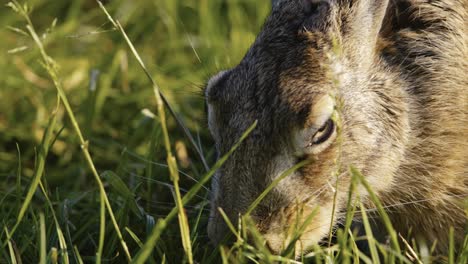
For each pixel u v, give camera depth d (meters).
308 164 12.96
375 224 14.65
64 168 18.03
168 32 21.84
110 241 13.84
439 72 14.00
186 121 18.67
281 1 13.88
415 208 14.33
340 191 13.40
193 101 19.33
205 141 18.19
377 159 13.65
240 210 12.84
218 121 13.41
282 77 13.06
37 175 12.99
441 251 14.57
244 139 12.96
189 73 20.08
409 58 14.06
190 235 14.55
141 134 18.52
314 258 13.77
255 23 21.81
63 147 18.45
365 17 13.68
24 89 19.98
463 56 14.10
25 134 18.92
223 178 13.07
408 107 13.94
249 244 12.78
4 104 19.81
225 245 12.84
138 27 21.80
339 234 12.16
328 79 13.08
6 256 13.10
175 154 17.39
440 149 14.06
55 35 21.16
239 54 20.30
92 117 17.78
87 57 21.12
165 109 18.11
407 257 13.76
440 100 14.00
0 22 21.81
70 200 15.34
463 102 14.08
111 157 17.89
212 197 13.36
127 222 14.48
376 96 13.67
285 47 13.38
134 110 19.62
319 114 12.77
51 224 13.76
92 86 17.80
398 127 13.81
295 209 12.95
